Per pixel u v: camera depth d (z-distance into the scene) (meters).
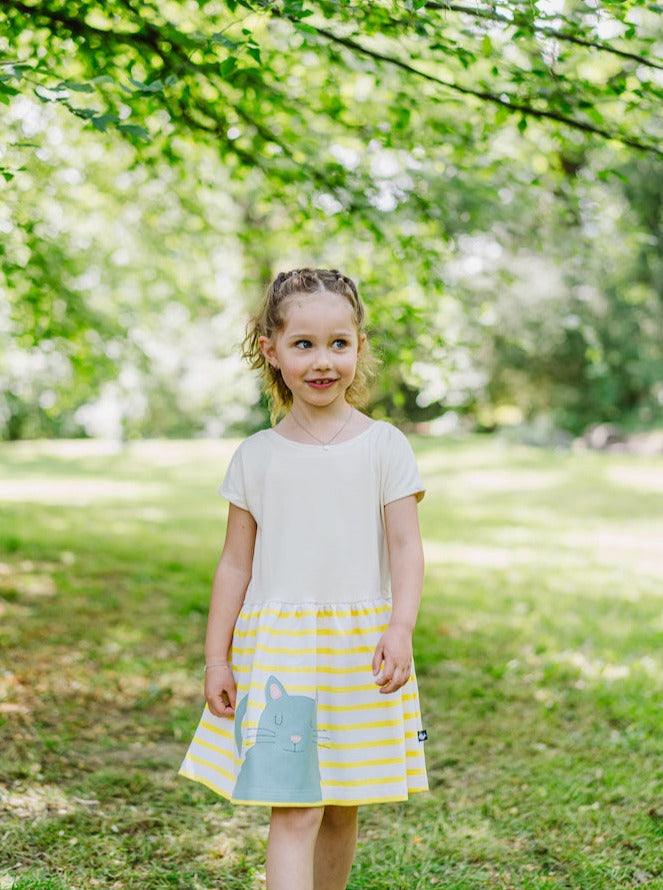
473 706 4.27
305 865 2.04
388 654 2.06
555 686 4.55
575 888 2.67
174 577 7.03
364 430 2.24
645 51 3.66
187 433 22.50
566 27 3.65
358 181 5.11
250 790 2.03
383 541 2.25
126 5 3.76
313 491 2.17
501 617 5.96
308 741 2.06
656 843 2.92
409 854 2.87
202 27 3.96
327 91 4.71
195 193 6.29
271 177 5.08
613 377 20.70
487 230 5.80
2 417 21.45
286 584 2.14
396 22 3.38
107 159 6.38
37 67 3.05
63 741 3.67
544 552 8.69
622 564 8.05
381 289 5.65
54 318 6.33
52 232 6.37
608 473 16.06
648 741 3.75
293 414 2.27
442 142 4.96
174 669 4.75
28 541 8.15
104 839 2.89
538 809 3.17
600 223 6.18
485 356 19.69
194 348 14.49
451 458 18.84
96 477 15.51
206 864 2.78
